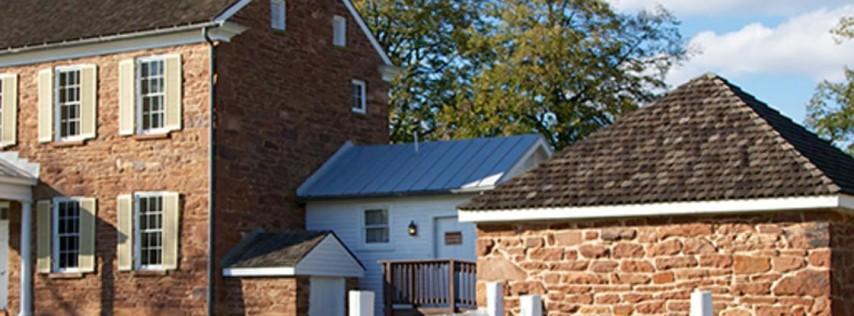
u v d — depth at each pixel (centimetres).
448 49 4400
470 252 2728
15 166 2938
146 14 2812
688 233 1831
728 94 2039
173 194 2731
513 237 1959
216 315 2667
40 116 2909
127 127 2795
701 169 1867
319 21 3084
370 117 3247
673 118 2031
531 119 4088
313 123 3027
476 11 4428
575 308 1900
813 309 1739
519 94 4016
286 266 2588
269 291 2623
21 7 3119
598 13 4084
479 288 1977
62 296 2858
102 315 2800
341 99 3144
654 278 1848
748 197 1764
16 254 2966
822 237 1742
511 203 1936
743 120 1956
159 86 2777
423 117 4331
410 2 4288
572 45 3981
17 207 2970
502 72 4009
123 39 2791
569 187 1934
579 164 1995
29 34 2936
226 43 2745
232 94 2759
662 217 1852
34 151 2917
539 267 1933
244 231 2767
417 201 2817
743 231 1795
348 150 3134
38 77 2922
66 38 2842
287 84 2944
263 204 2834
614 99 4044
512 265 1955
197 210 2703
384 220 2861
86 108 2853
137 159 2786
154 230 2762
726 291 1797
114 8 2905
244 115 2792
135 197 2781
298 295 2589
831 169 1856
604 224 1892
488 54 4319
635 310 1856
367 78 3253
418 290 2623
